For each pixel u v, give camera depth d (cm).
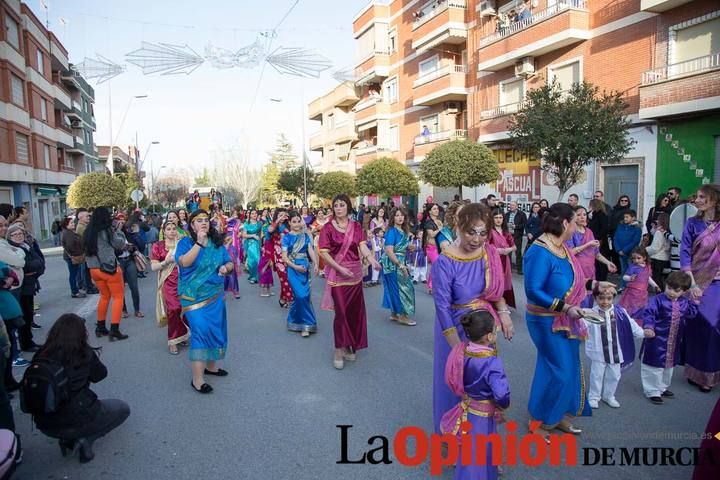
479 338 332
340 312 603
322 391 536
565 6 1688
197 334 530
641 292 691
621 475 368
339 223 612
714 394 521
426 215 1216
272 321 872
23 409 375
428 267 1281
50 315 953
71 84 4372
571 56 1756
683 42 1405
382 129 3156
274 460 394
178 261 526
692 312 512
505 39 1945
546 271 402
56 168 3706
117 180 2922
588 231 692
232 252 1074
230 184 5325
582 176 1694
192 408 497
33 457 411
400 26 3000
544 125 1214
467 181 1833
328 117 4250
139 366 634
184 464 391
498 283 377
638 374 583
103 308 775
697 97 1273
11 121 2845
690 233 551
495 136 2036
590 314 380
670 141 1419
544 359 417
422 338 745
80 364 394
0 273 553
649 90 1384
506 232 812
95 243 741
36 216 3366
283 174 4550
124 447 420
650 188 1481
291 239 766
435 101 2580
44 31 3512
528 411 464
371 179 2530
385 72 3161
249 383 564
